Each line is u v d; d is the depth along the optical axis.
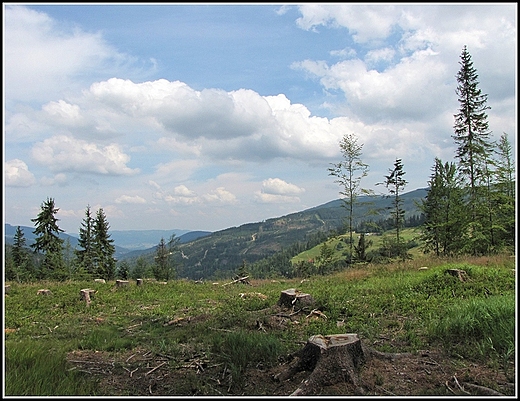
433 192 29.31
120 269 46.53
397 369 4.95
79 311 11.17
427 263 18.00
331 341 4.90
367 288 11.77
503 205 24.66
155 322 9.34
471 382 4.54
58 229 36.88
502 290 9.80
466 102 24.94
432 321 7.20
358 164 24.95
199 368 5.43
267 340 5.99
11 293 13.95
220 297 12.84
